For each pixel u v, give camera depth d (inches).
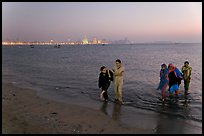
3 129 297.1
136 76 856.9
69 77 821.2
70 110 389.1
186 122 335.6
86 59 1990.7
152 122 334.3
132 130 303.6
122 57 2301.9
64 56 2493.8
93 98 480.7
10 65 1339.8
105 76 466.3
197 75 873.5
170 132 297.7
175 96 489.7
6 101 442.3
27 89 567.5
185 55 2581.2
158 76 856.9
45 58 2122.3
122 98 482.0
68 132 294.7
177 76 485.4
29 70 1069.1
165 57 2239.2
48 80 747.4
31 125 315.9
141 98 481.4
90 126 317.4
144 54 2933.1
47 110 387.9
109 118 350.0
